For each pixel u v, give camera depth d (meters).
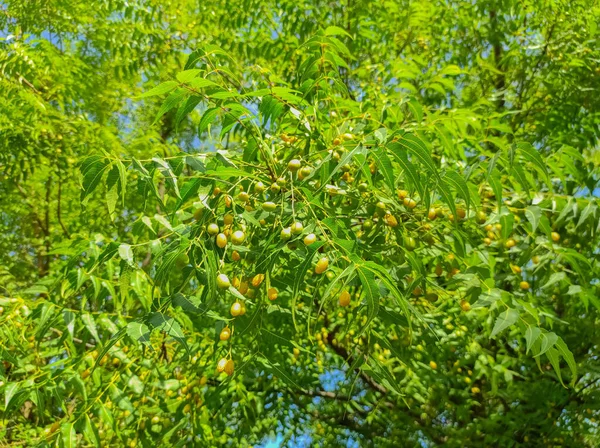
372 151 2.03
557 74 5.53
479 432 4.87
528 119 5.97
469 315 4.15
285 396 5.74
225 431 4.83
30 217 7.00
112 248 2.45
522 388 4.86
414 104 2.95
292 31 5.70
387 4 6.03
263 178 2.43
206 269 2.05
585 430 4.73
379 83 5.57
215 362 3.49
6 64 5.46
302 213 2.35
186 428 3.55
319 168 2.31
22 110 5.39
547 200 3.18
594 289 4.25
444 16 6.35
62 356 3.70
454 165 3.43
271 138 2.63
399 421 5.29
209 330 4.29
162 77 6.64
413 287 2.27
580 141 5.10
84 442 3.45
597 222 3.04
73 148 5.93
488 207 2.91
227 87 2.52
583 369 4.46
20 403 2.55
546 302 4.97
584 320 4.60
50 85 6.24
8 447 3.79
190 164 2.26
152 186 2.28
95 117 7.29
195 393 3.39
